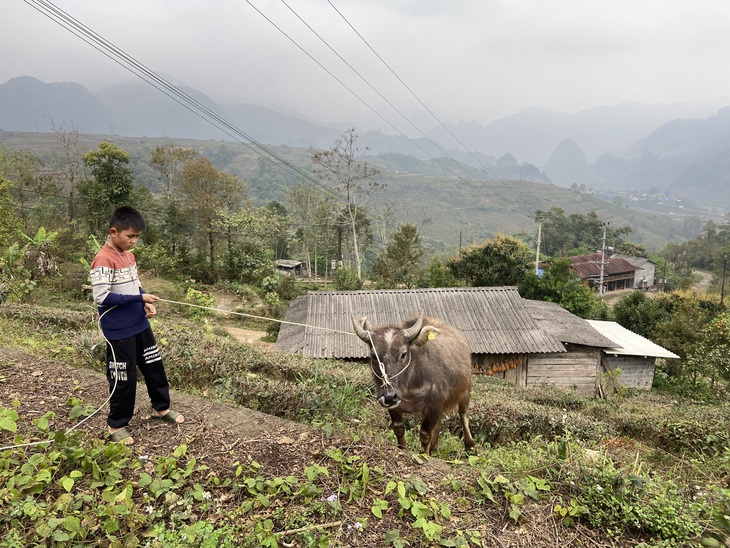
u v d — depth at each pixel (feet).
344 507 11.66
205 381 24.79
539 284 107.04
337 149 144.77
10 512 10.09
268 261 137.69
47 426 12.60
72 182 121.29
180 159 150.20
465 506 12.16
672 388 73.72
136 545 9.66
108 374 13.25
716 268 262.67
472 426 26.23
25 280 52.95
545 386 53.62
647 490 12.92
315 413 21.59
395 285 122.93
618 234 294.66
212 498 11.55
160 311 82.28
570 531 11.78
